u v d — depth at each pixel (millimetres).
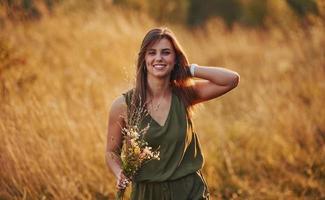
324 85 8969
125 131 4371
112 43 10781
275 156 8000
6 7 9680
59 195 6152
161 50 4297
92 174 6703
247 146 8273
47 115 6953
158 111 4309
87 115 7418
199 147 4457
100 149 6973
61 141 6777
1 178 6145
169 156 4262
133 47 10992
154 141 4254
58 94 8344
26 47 9938
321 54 9977
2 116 6617
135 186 4387
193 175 4352
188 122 4379
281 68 11219
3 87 7211
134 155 4152
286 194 6988
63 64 9828
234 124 9148
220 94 4445
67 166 6500
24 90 7836
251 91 10477
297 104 8719
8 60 8086
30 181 6180
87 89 8672
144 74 4355
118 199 4285
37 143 6441
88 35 10789
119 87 8812
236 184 7250
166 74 4297
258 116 9055
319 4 10711
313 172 7547
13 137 6324
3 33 9211
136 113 4270
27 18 10523
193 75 4422
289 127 8281
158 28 4340
